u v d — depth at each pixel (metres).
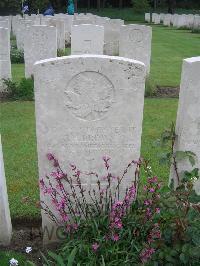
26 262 1.45
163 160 1.57
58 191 1.57
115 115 1.50
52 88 1.43
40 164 1.54
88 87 1.45
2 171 1.50
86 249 1.41
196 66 1.48
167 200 1.37
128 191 1.60
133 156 1.57
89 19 7.58
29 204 1.83
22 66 5.24
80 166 1.56
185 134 1.58
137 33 4.22
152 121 3.02
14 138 2.64
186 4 19.86
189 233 1.28
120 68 1.43
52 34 3.96
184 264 1.30
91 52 4.41
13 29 8.54
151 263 1.29
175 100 3.60
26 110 3.23
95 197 1.57
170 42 8.26
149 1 18.91
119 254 1.40
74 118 1.48
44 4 13.12
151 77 4.51
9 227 1.61
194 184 1.67
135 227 1.45
